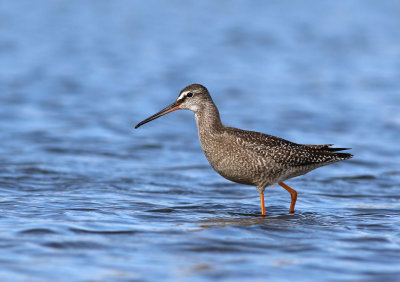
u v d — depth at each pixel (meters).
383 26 41.88
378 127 20.75
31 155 16.75
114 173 15.18
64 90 26.06
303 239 9.55
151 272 7.79
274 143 11.84
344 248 9.03
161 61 32.22
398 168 16.16
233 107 23.72
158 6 48.81
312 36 38.91
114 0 50.91
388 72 29.92
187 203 12.45
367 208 12.27
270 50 35.22
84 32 38.97
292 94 25.91
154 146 18.62
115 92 26.06
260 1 51.47
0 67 29.58
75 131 19.98
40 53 33.09
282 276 7.72
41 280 7.42
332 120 21.72
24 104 23.42
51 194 12.73
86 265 8.01
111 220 10.52
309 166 12.12
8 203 11.67
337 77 29.02
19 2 48.25
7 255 8.32
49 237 9.21
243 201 12.90
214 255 8.57
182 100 12.42
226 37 38.47
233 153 11.72
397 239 9.59
